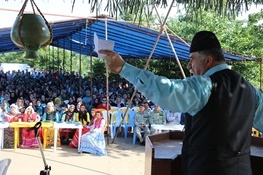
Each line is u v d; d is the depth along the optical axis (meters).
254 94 1.46
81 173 5.61
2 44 15.91
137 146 8.11
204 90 1.26
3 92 12.84
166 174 1.68
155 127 7.75
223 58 1.42
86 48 16.83
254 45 15.98
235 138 1.31
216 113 1.28
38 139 2.35
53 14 6.94
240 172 1.34
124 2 1.77
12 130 7.51
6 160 3.08
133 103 11.03
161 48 12.11
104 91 14.99
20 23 1.46
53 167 5.92
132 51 15.22
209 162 1.30
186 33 17.83
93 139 7.07
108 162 6.43
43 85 16.83
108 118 8.47
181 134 2.30
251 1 1.79
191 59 1.47
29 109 7.72
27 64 36.44
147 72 1.21
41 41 1.50
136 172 5.81
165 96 1.18
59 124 7.27
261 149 2.01
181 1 1.87
